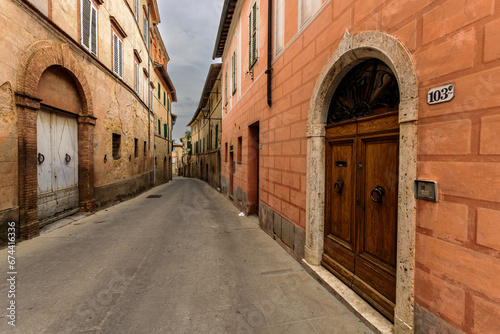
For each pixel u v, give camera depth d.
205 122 23.27
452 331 1.68
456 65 1.64
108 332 2.23
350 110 3.01
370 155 2.65
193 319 2.45
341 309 2.66
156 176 19.27
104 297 2.82
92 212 7.64
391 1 2.17
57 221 6.20
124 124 10.61
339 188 3.12
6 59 4.40
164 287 3.07
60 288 3.01
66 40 6.23
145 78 15.16
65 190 6.65
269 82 5.19
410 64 1.96
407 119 1.98
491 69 1.46
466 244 1.59
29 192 4.92
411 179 1.97
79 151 7.32
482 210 1.50
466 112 1.59
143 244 4.71
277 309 2.64
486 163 1.48
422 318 1.90
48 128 5.96
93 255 4.12
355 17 2.65
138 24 13.19
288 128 4.34
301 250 3.85
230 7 9.37
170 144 27.42
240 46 8.72
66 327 2.29
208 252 4.32
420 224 1.92
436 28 1.77
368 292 2.63
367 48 2.43
